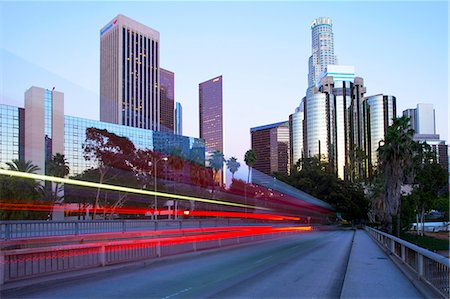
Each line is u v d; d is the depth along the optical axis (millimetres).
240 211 100188
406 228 62875
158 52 178875
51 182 59219
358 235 43000
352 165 181375
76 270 11445
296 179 96688
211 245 20625
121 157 69750
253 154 112312
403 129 49625
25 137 62500
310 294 9242
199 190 88125
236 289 9789
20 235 13555
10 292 9031
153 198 74188
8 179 45469
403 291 9430
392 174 49500
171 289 9727
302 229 60656
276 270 13336
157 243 15648
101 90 170250
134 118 160875
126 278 11383
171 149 84562
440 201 87812
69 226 15664
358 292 9312
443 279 7895
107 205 66500
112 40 166750
